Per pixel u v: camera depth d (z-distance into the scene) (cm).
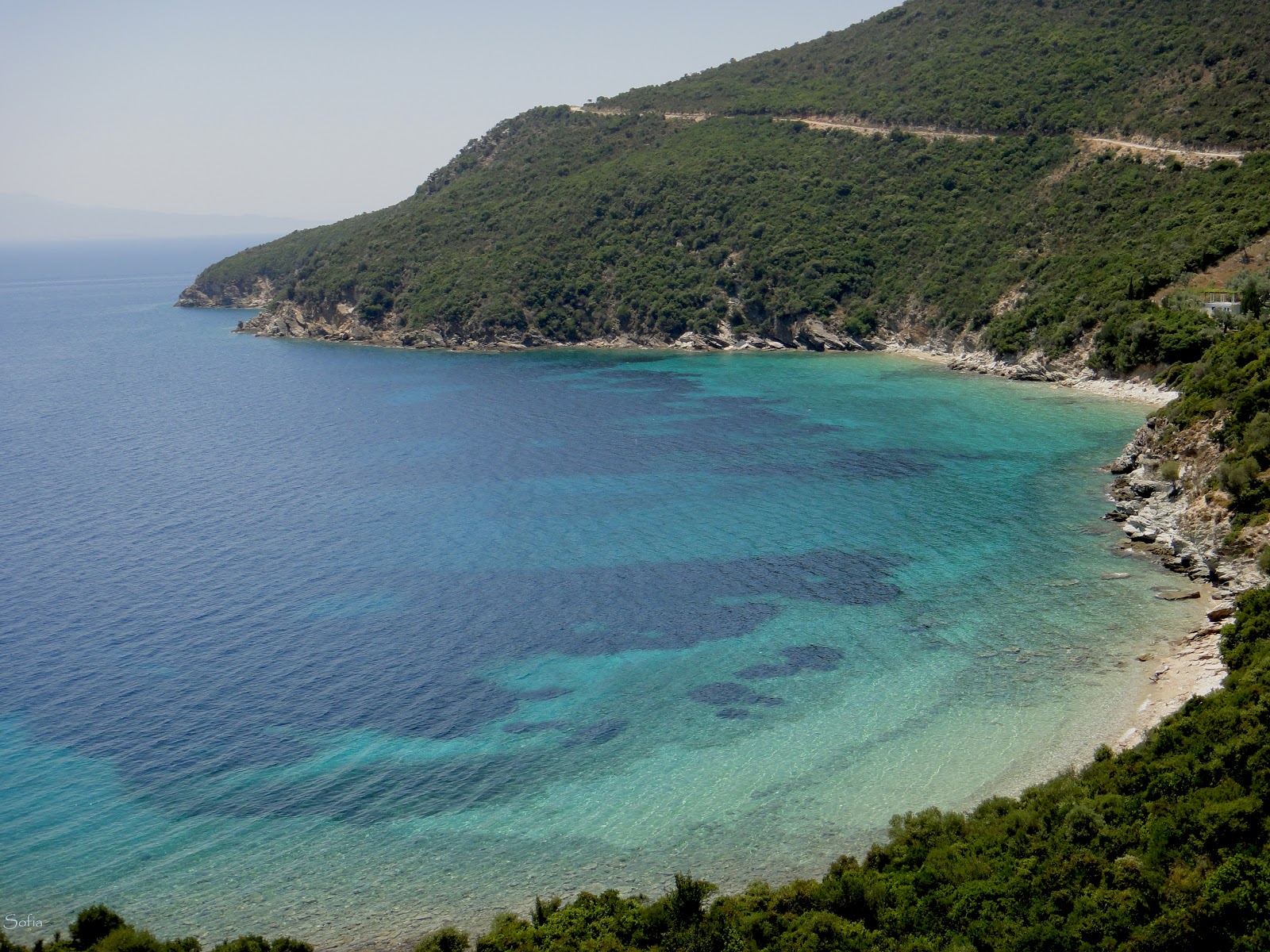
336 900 4406
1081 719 5472
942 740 5397
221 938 4188
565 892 4406
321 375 18238
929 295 16950
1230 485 7206
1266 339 8912
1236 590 6575
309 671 6444
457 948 3916
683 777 5216
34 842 4828
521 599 7481
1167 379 12081
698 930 3797
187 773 5381
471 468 11206
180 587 7869
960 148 19238
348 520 9450
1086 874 3850
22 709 6038
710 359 17975
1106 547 7919
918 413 12850
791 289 18412
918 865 4222
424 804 5069
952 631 6650
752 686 6100
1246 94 15675
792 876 4431
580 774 5288
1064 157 17462
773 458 11125
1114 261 14288
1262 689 4703
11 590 7869
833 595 7350
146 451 12656
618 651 6631
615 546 8525
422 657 6612
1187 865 3784
